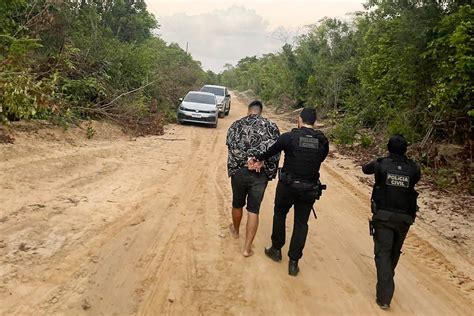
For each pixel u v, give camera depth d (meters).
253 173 4.97
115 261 4.57
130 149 10.74
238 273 4.62
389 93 11.87
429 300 4.49
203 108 17.55
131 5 22.36
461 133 10.73
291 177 4.61
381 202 4.27
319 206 7.63
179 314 3.75
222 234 5.66
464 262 5.55
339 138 14.44
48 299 3.71
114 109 12.70
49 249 4.62
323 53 23.11
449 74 8.73
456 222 7.04
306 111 4.79
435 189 8.95
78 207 5.98
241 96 54.50
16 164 7.23
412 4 9.77
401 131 11.30
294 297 4.25
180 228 5.75
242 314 3.85
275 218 4.92
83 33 13.59
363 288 4.60
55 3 11.35
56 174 7.34
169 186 7.75
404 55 9.99
